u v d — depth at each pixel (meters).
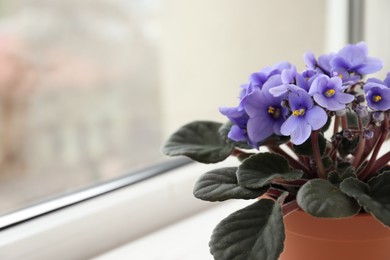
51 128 1.74
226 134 0.52
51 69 1.71
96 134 1.78
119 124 1.78
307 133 0.45
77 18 1.70
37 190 1.70
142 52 1.68
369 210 0.43
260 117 0.48
